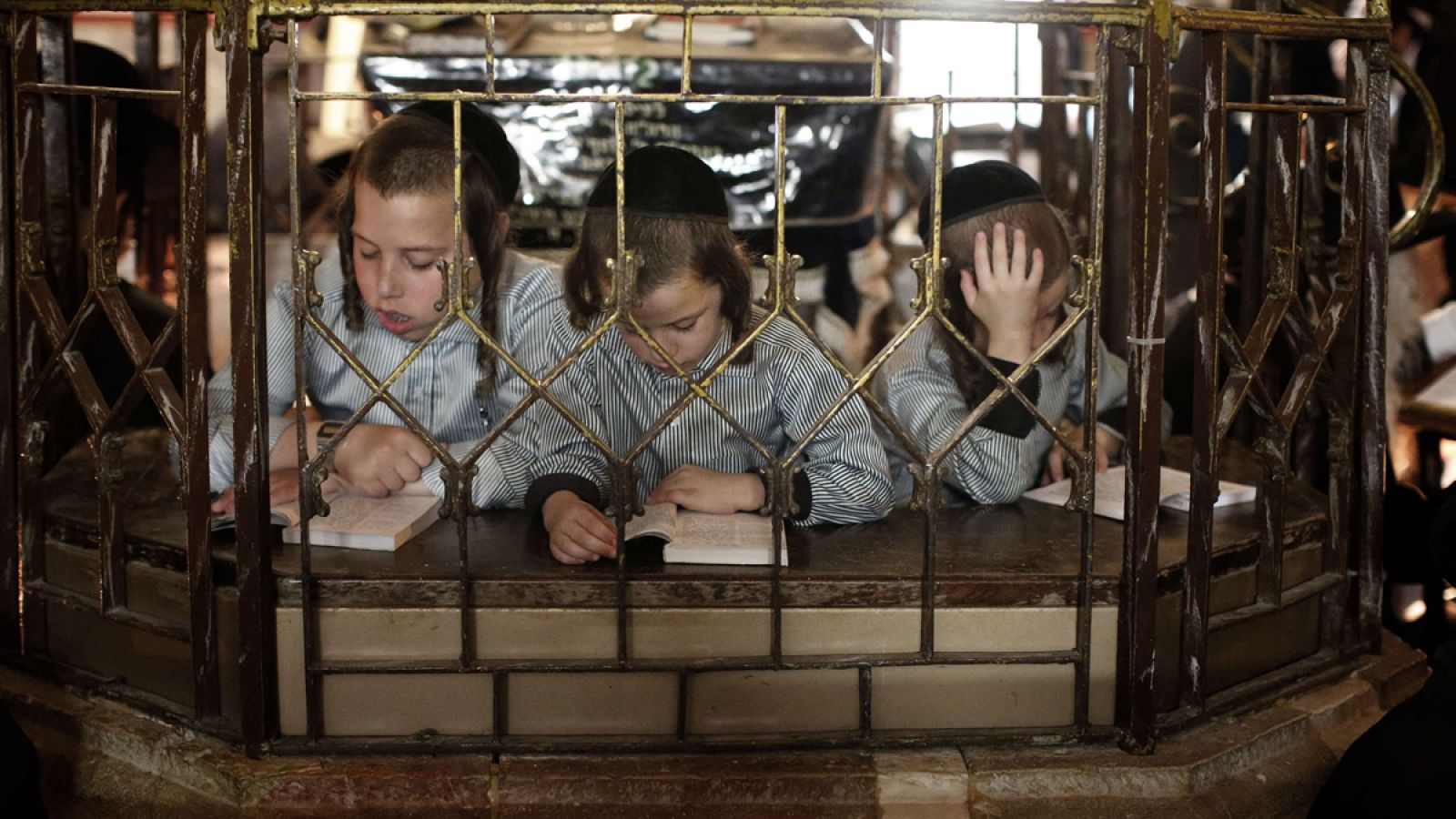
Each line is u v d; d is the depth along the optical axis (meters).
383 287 2.41
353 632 2.08
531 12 1.88
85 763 2.17
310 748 2.08
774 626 2.08
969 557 2.20
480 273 2.42
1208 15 1.98
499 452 2.43
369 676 2.10
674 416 2.03
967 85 4.64
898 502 2.61
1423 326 3.72
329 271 2.62
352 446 2.40
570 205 4.06
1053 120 3.82
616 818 2.02
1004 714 2.15
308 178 4.06
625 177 2.21
